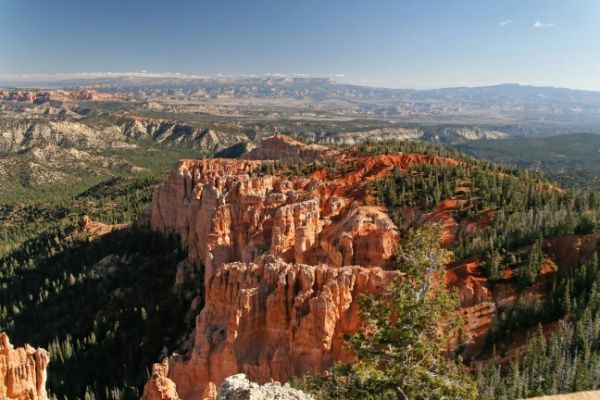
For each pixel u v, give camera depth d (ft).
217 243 349.20
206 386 226.17
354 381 126.41
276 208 349.20
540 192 377.91
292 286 242.99
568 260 276.41
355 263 294.05
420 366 121.49
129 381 300.40
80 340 374.43
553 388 183.73
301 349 233.55
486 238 303.48
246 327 244.22
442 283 128.36
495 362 218.59
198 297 349.61
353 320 232.12
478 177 392.47
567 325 221.05
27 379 191.11
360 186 389.19
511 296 261.85
